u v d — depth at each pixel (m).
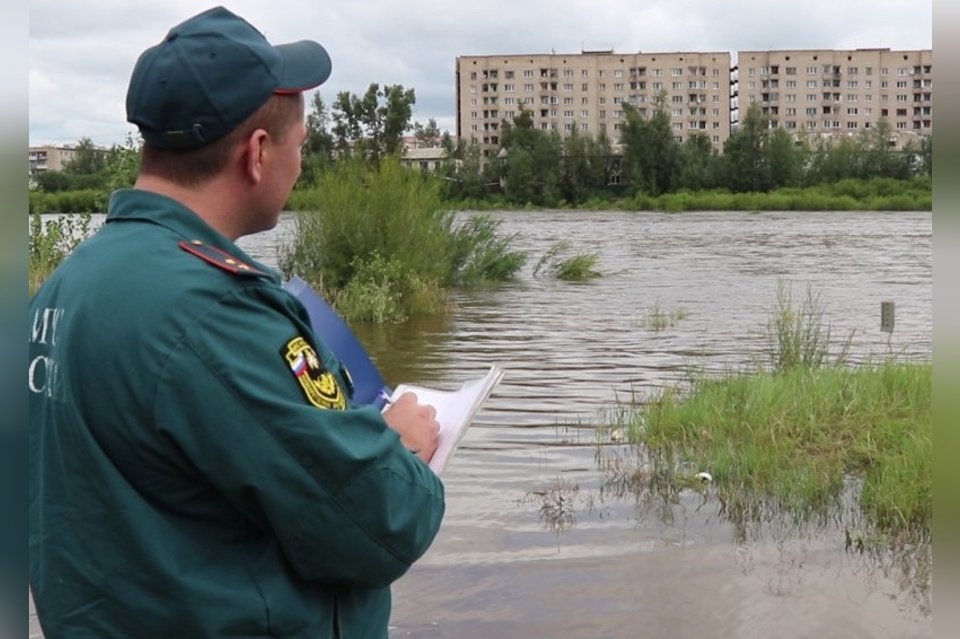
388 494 1.95
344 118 68.88
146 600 1.86
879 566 5.07
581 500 6.15
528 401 9.38
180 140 2.00
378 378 2.61
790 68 145.88
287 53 2.13
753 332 14.27
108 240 1.96
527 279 23.19
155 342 1.83
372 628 2.11
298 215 18.12
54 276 2.02
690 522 5.74
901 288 20.53
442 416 2.42
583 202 93.94
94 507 1.86
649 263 27.91
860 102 146.75
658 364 11.61
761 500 6.09
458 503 6.10
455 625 4.40
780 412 7.59
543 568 5.04
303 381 1.91
